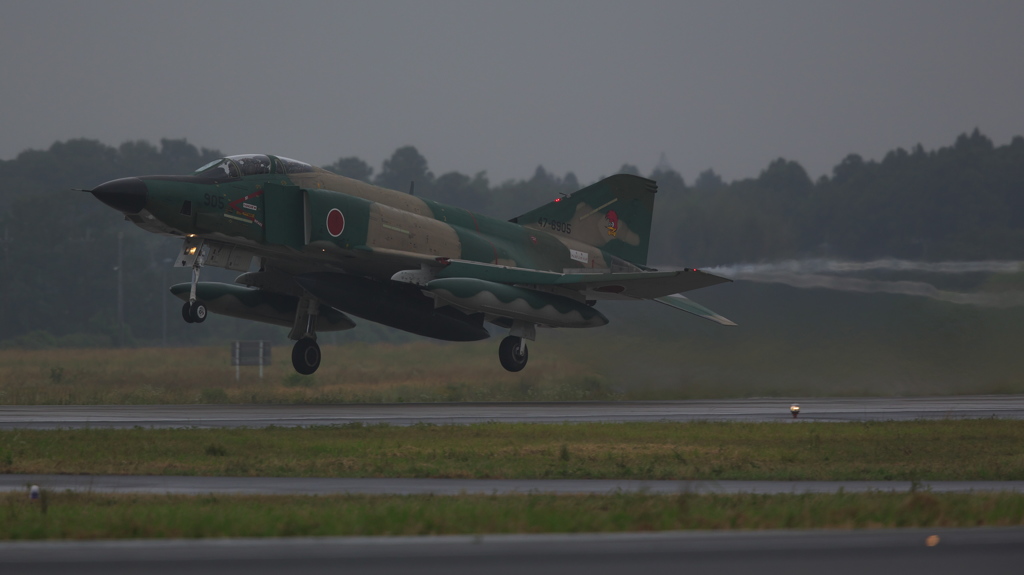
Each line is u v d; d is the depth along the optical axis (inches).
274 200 3339.1
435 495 1387.8
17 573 910.4
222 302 3954.2
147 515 1161.4
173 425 2544.3
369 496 1364.4
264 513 1179.9
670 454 1947.6
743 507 1252.5
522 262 4047.7
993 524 1147.3
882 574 911.7
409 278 3560.5
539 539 1053.8
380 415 2972.4
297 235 3400.6
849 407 3415.4
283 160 3444.9
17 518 1160.8
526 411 3184.1
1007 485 1595.7
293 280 3917.3
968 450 2078.0
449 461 1830.7
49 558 968.3
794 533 1091.9
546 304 3745.1
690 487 1529.3
